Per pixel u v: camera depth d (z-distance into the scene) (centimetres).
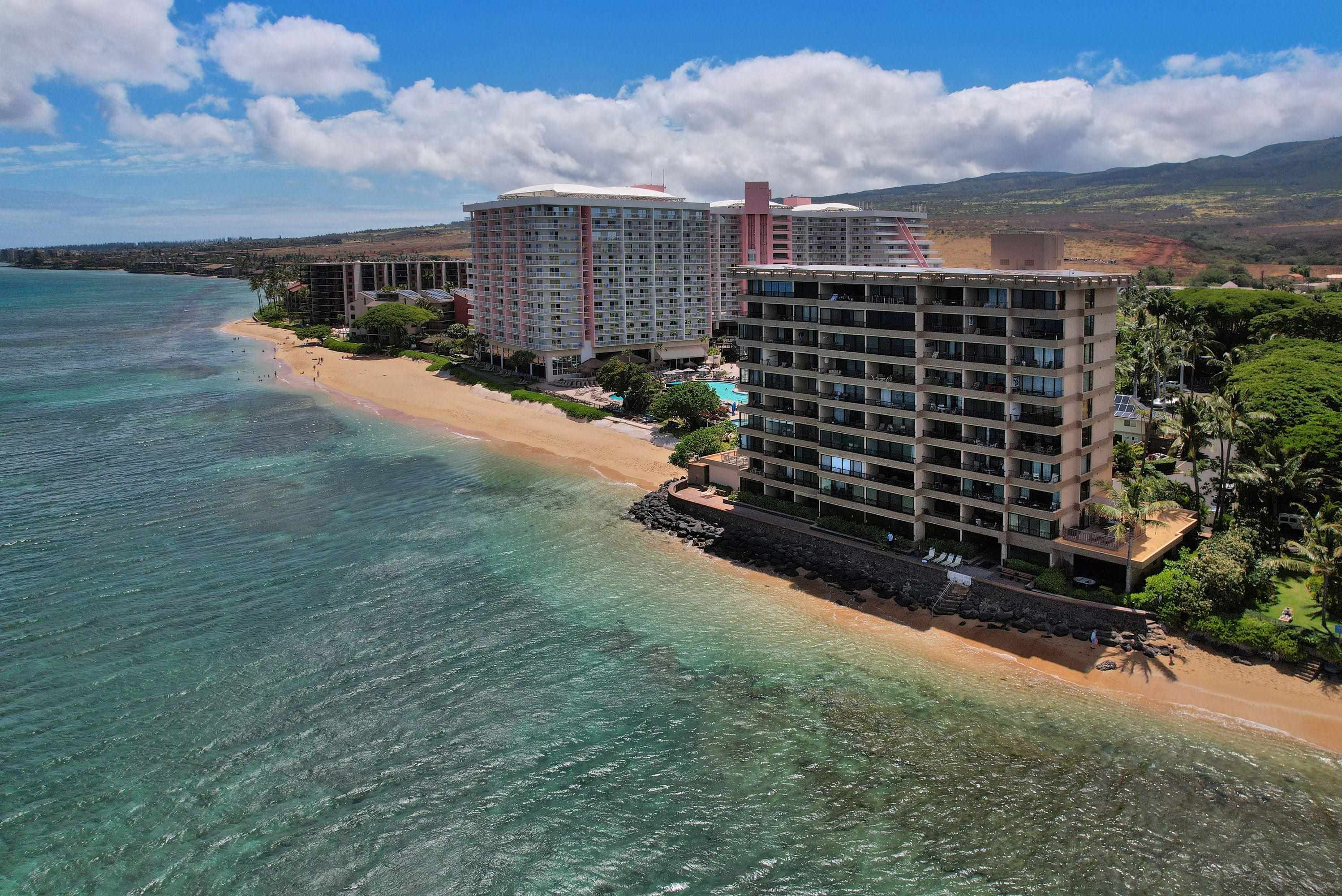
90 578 9888
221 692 7594
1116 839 5822
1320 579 7744
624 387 17488
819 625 8731
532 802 6278
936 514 9644
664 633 8638
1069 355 8481
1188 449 9838
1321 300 17175
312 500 12700
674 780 6475
